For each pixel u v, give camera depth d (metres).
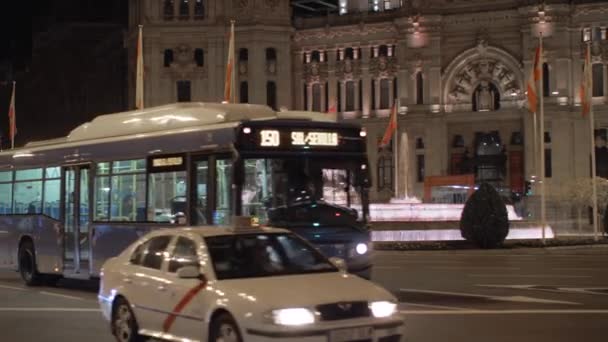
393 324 12.26
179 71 100.88
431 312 19.84
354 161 20.34
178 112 22.23
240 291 12.26
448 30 98.56
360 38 102.81
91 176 24.39
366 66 102.38
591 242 53.91
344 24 103.19
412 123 98.75
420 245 51.28
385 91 102.19
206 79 100.94
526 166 93.81
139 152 22.42
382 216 61.16
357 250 19.95
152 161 21.91
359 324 11.91
